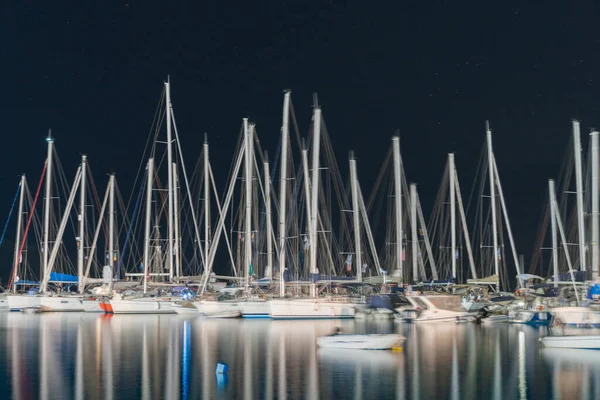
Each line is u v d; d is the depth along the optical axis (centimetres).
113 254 11025
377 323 8088
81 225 10994
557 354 5431
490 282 9762
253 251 9900
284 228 8681
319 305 8462
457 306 8269
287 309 8425
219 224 10106
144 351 5591
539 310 8031
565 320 6688
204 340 6291
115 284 10581
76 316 9462
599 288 7019
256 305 8781
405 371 4691
